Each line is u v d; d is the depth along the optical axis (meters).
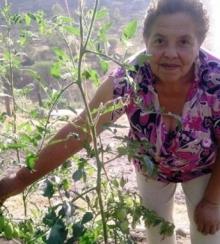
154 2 1.02
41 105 1.11
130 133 1.17
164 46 1.01
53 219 0.86
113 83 1.06
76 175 0.89
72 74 0.93
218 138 1.12
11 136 1.03
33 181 1.05
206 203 1.15
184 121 1.09
